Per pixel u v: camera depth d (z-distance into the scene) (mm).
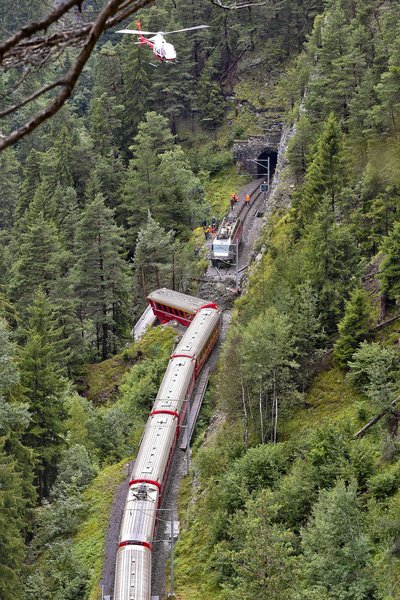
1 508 48562
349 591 35938
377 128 73688
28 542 58219
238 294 88125
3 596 47156
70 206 102062
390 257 56781
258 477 51281
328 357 59281
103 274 89312
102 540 54562
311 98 94000
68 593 49938
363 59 89688
